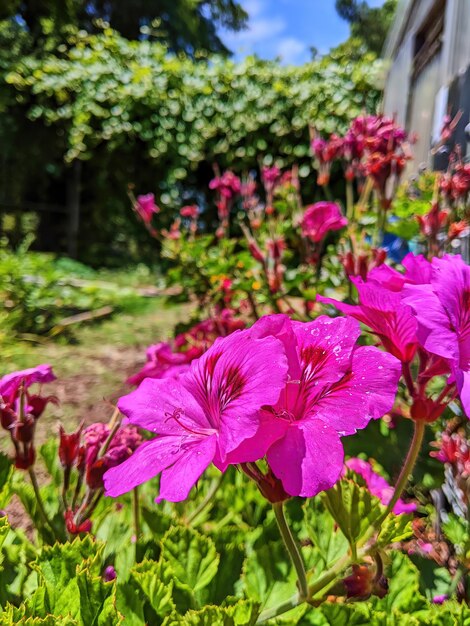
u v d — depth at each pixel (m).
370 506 0.13
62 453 0.17
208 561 0.16
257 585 0.16
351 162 0.37
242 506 0.23
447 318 0.11
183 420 0.12
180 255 0.48
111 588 0.12
